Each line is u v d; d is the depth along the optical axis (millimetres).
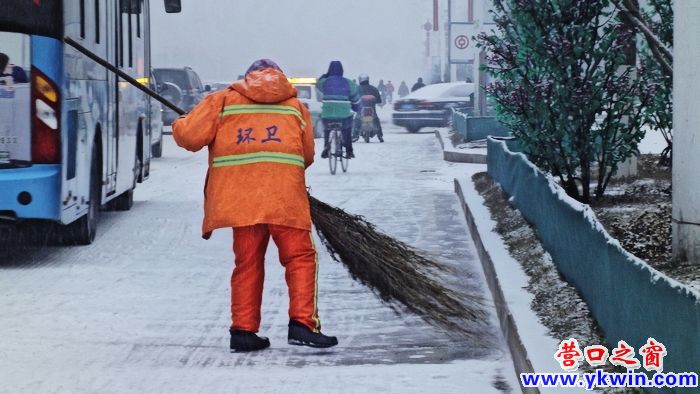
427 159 31375
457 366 8836
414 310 9641
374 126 40875
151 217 18141
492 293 11211
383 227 16641
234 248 9391
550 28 14859
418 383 8352
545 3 14789
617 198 15148
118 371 8766
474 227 14961
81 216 14703
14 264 13555
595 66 14883
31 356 9195
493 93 15438
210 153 9422
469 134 33000
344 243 9711
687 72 9945
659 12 15820
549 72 14906
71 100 13555
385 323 10422
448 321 9664
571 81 14844
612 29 14766
